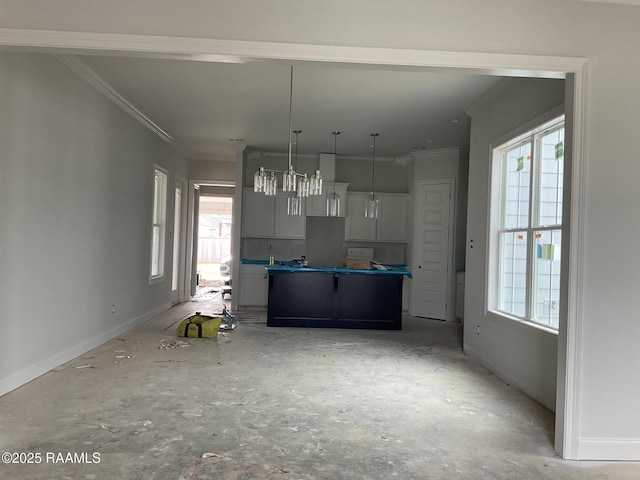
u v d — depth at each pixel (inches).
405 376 177.6
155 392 150.4
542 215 161.2
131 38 106.4
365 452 113.0
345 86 193.6
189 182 370.6
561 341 116.4
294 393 154.3
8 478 95.9
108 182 212.2
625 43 115.3
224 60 112.3
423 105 216.8
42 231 159.5
